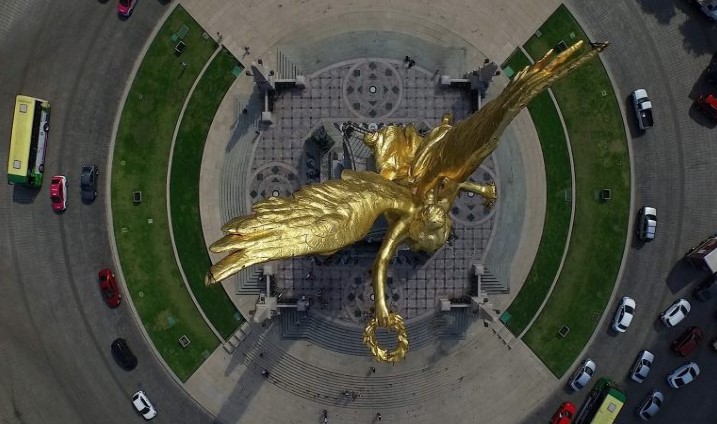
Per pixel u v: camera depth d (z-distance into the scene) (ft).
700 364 148.87
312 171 143.64
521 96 60.03
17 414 146.51
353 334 144.36
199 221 144.46
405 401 145.48
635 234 147.23
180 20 143.95
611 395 142.00
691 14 147.33
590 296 146.30
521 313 145.79
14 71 144.56
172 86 144.15
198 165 144.15
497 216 144.87
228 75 144.25
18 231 145.38
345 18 143.95
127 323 145.28
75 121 144.46
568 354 146.20
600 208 146.30
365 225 67.62
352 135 134.51
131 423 146.51
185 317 145.28
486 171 144.56
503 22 145.07
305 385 145.38
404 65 143.95
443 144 81.15
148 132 144.25
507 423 146.51
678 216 147.74
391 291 143.95
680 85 147.43
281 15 143.95
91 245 144.77
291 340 144.77
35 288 145.79
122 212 144.66
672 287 147.64
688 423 148.77
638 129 146.51
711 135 147.74
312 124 143.74
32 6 144.56
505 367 146.00
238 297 144.66
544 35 145.79
